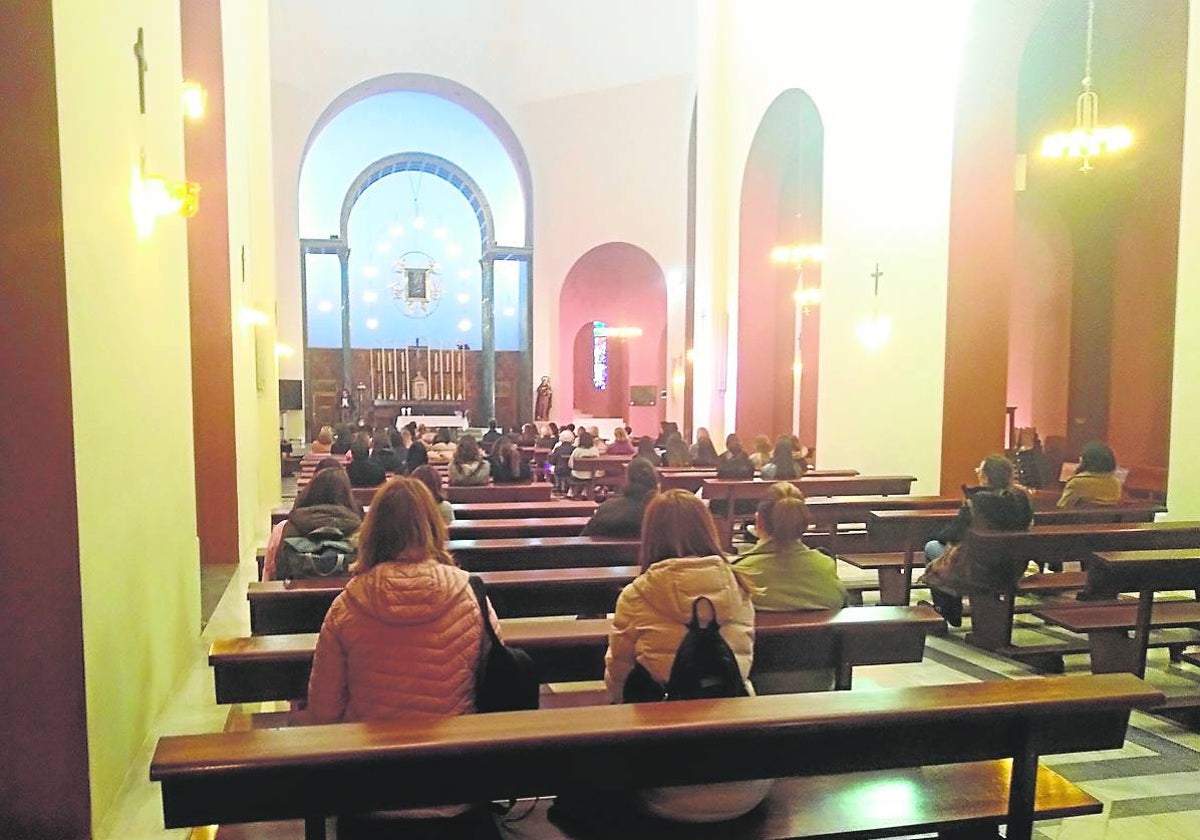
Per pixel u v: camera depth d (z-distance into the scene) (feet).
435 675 7.11
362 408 70.13
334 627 7.22
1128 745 11.88
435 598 7.22
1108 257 34.86
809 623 10.16
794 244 42.47
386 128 71.36
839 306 32.71
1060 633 17.21
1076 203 36.04
